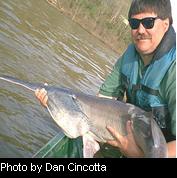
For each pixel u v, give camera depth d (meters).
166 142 1.23
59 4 10.41
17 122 2.44
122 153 1.36
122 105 1.29
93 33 12.08
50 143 1.60
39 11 7.68
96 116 1.31
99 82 5.66
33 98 2.92
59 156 1.53
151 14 1.22
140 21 1.23
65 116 1.35
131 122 1.23
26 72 3.67
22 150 2.13
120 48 12.91
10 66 3.50
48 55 5.04
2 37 4.26
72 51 6.54
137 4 1.23
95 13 12.20
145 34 1.24
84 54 7.11
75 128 1.34
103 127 1.30
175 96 1.18
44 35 6.07
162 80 1.22
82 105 1.34
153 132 1.16
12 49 4.05
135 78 1.33
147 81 1.26
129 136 1.23
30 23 6.03
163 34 1.25
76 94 1.37
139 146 1.20
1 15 5.18
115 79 1.45
